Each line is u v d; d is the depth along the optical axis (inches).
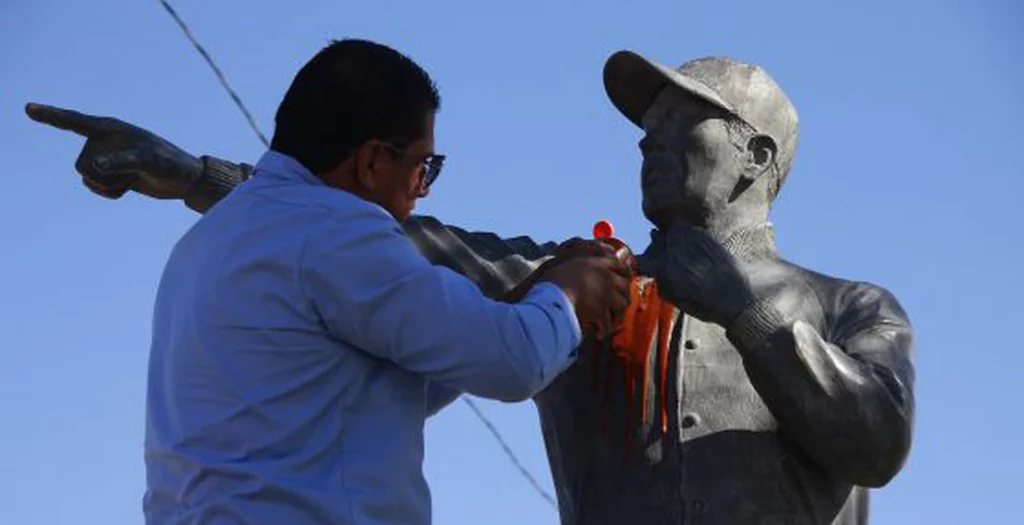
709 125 221.1
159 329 172.6
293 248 165.9
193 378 165.9
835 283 221.3
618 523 213.5
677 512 211.2
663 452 213.3
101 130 219.5
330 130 174.2
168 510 165.3
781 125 224.8
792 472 211.6
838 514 214.1
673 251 200.2
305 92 175.8
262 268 165.9
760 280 218.5
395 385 168.7
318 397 164.2
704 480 211.5
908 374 209.0
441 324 163.6
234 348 164.9
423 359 164.2
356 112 174.2
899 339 213.2
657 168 221.1
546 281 176.7
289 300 164.9
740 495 210.7
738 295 198.1
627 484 214.2
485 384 164.6
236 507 160.7
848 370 200.4
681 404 214.1
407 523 166.1
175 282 172.4
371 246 165.8
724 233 221.6
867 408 199.6
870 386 200.7
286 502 160.7
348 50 177.3
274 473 161.0
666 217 221.5
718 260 199.6
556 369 169.5
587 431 217.9
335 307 164.6
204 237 171.8
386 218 169.3
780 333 197.8
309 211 168.6
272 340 164.2
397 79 176.2
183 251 173.5
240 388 163.6
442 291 165.0
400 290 164.1
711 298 197.6
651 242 225.0
